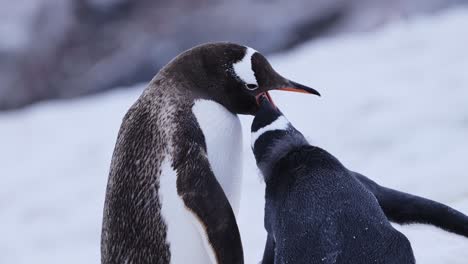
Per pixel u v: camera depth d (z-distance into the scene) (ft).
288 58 83.15
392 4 107.24
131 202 19.76
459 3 104.12
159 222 19.30
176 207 19.01
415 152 47.91
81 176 58.59
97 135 67.56
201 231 18.65
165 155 19.33
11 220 52.26
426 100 57.16
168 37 113.19
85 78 113.70
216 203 18.71
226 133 19.94
